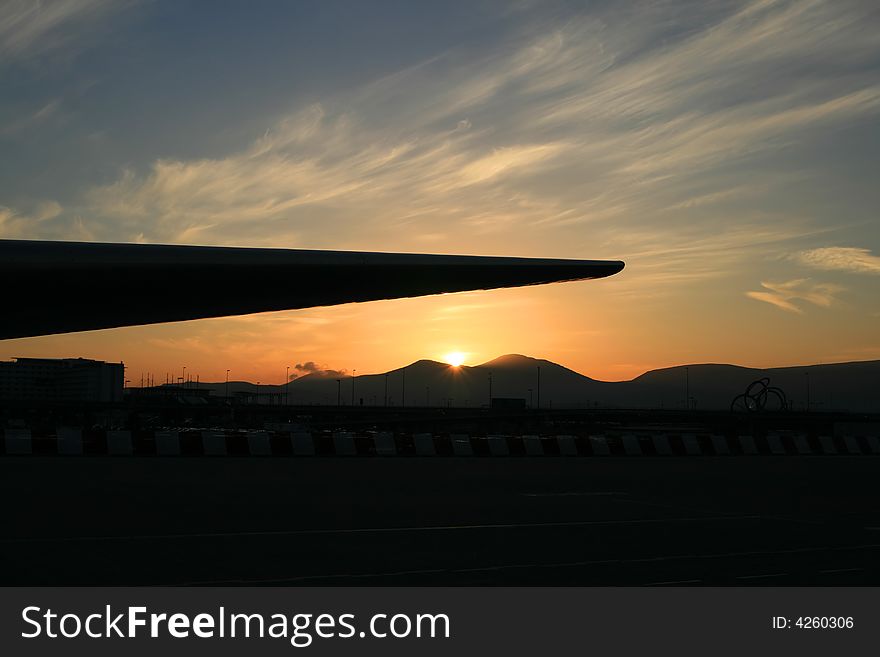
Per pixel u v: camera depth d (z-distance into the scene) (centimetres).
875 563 1209
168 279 1330
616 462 3209
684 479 2567
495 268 1494
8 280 1246
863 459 3712
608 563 1167
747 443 4047
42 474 2227
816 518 1717
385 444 3341
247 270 1348
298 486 2089
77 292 1341
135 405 11450
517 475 2566
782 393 9962
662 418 11538
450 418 11962
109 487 1964
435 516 1612
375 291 1572
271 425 12250
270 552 1202
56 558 1134
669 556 1234
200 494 1872
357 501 1816
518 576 1071
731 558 1227
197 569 1079
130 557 1148
